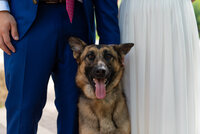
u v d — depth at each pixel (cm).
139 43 279
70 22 252
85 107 286
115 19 282
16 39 238
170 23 262
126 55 301
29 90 244
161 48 268
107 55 288
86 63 288
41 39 241
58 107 288
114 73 293
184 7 270
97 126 282
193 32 279
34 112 250
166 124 268
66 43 261
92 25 286
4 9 235
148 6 270
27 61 241
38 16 240
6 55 253
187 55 269
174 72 266
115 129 281
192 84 274
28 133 248
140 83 280
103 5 279
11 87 246
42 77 248
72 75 274
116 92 289
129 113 295
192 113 275
